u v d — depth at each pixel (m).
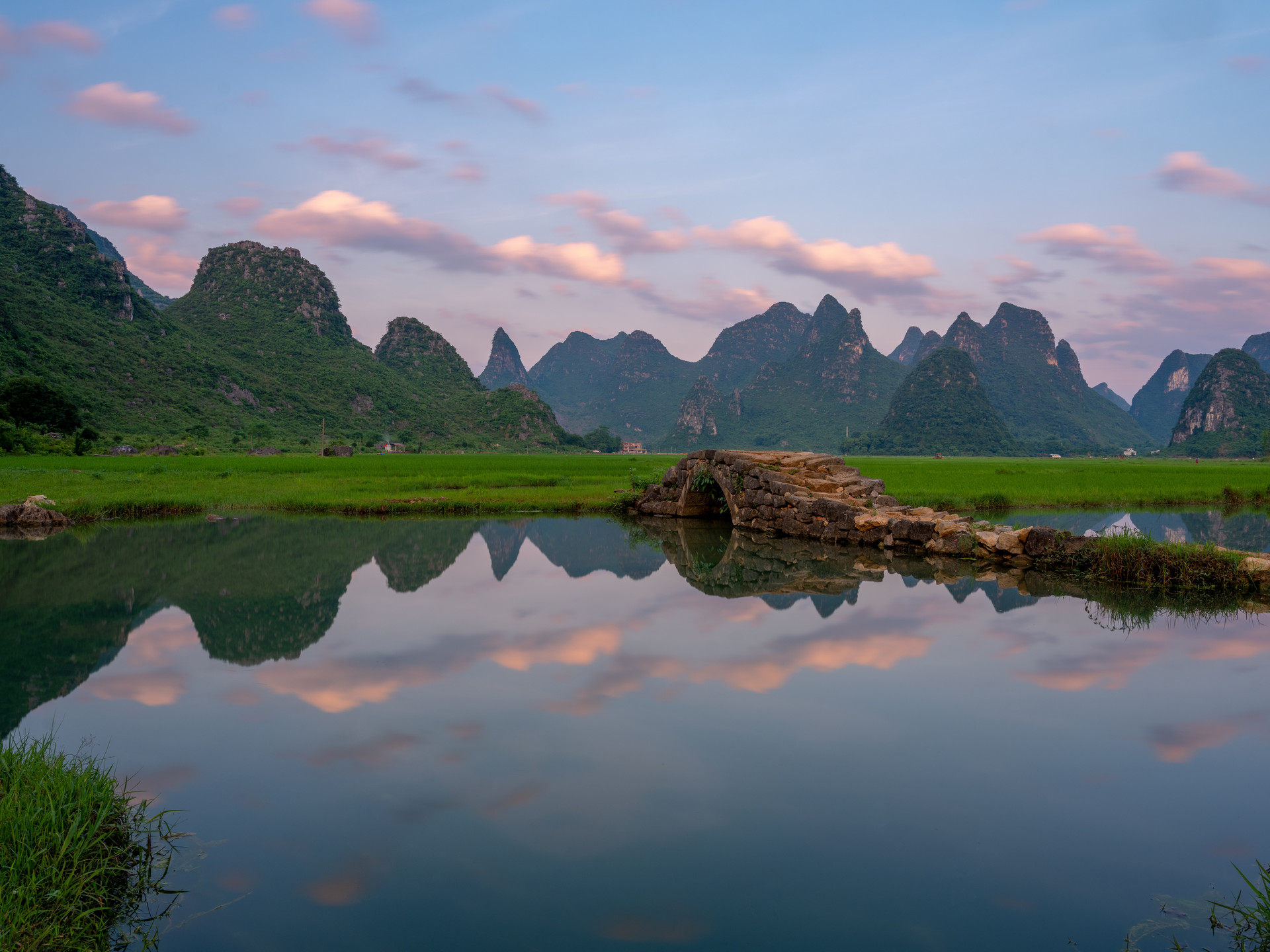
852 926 2.85
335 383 142.88
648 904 2.98
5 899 2.91
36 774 3.71
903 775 4.16
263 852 3.37
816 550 13.41
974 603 8.70
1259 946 2.76
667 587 9.68
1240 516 21.05
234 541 13.81
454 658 6.38
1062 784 4.09
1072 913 2.97
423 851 3.37
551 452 146.50
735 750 4.48
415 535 15.25
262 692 5.48
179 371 111.38
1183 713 5.17
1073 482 29.52
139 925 2.90
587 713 5.08
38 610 8.18
